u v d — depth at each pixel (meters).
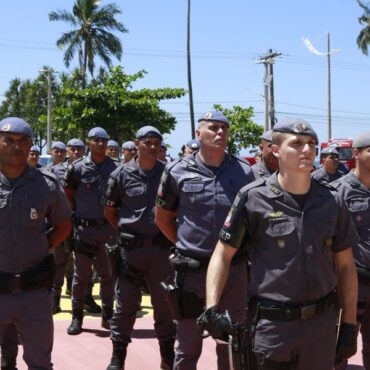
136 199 5.98
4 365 5.37
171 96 23.67
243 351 3.32
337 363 3.55
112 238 7.45
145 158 6.00
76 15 47.22
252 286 3.50
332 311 3.47
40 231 4.51
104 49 47.31
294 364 3.45
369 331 5.19
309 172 3.38
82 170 7.53
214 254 3.57
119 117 22.88
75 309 7.34
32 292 4.45
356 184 5.00
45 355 4.48
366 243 4.94
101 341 7.01
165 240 5.93
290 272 3.36
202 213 4.80
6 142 4.38
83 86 44.56
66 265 9.17
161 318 5.98
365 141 4.94
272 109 34.09
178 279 4.82
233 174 4.91
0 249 4.38
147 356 6.46
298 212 3.39
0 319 4.39
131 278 5.98
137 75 23.56
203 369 6.05
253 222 3.46
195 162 4.95
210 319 3.38
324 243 3.40
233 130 31.53
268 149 6.18
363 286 4.97
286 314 3.36
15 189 4.43
